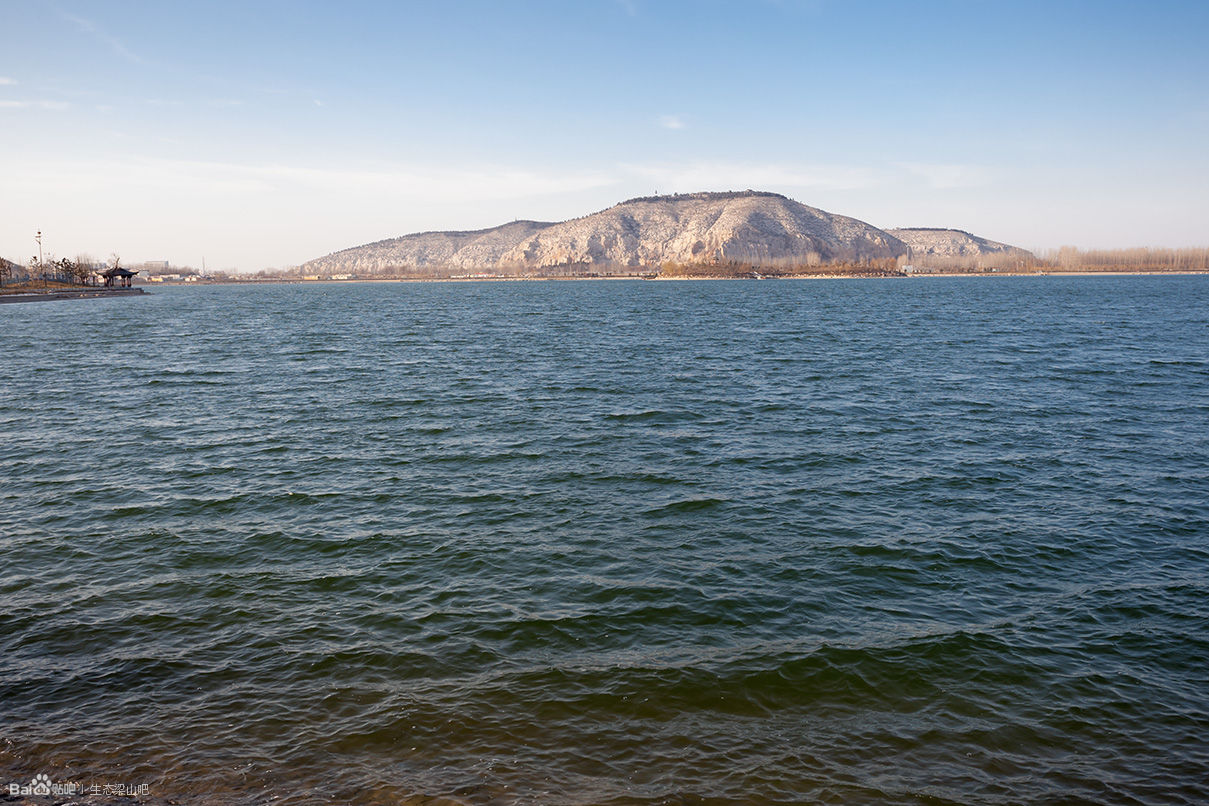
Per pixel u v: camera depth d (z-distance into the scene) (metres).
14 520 21.56
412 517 21.89
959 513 22.23
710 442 30.66
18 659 14.06
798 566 18.45
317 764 11.10
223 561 18.70
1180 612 16.06
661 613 15.95
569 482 25.27
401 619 15.66
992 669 13.82
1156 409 36.47
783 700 12.84
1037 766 11.24
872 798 10.52
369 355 61.28
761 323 95.31
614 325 94.19
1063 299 147.50
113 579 17.64
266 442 30.72
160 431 32.72
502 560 18.75
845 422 34.28
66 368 52.88
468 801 10.32
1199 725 12.23
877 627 15.41
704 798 10.45
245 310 137.88
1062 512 22.28
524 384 45.28
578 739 11.72
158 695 12.88
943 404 38.34
